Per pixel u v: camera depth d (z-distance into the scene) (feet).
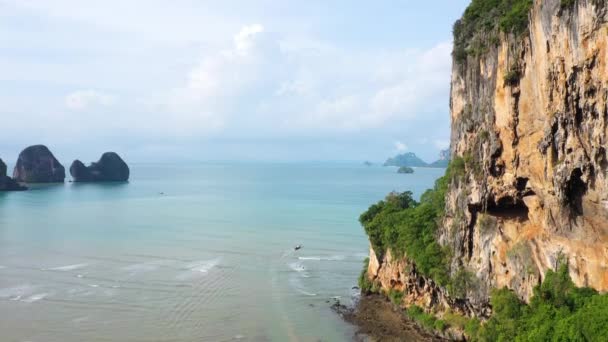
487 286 155.33
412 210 214.90
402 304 196.34
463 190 168.86
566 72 120.16
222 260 270.46
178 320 183.52
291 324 182.39
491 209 158.10
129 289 217.36
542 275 137.59
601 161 114.73
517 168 144.05
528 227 146.92
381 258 217.97
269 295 214.48
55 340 163.32
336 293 219.61
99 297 206.08
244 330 176.04
